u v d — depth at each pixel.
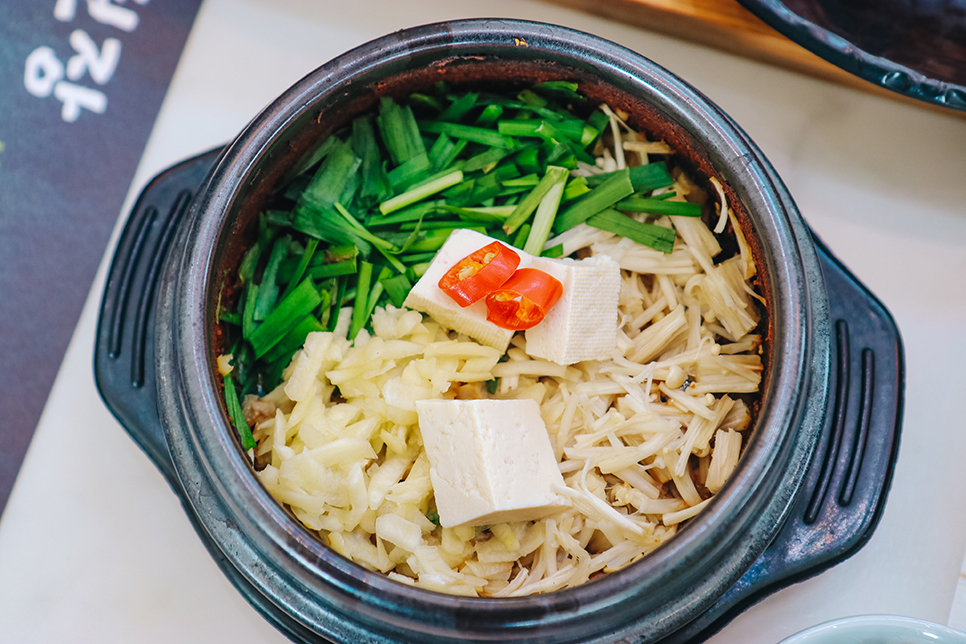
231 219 0.29
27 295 0.37
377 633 0.28
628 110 0.31
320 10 0.37
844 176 0.36
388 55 0.30
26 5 0.39
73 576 0.34
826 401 0.29
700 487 0.31
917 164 0.36
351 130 0.32
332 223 0.32
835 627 0.28
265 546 0.27
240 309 0.32
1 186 0.38
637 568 0.26
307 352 0.31
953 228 0.35
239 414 0.30
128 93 0.38
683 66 0.36
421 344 0.32
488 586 0.30
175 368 0.29
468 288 0.30
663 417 0.31
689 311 0.32
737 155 0.29
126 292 0.32
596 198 0.32
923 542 0.33
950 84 0.31
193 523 0.31
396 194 0.33
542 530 0.30
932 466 0.34
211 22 0.37
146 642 0.33
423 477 0.30
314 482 0.30
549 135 0.32
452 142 0.33
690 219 0.32
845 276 0.32
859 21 0.33
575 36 0.30
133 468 0.34
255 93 0.37
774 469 0.27
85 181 0.38
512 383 0.32
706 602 0.28
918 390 0.34
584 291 0.31
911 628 0.28
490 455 0.29
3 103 0.38
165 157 0.37
